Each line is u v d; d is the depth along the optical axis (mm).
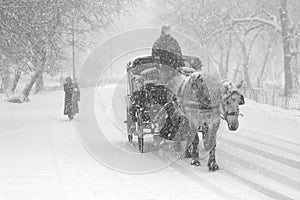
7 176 8508
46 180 8219
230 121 8883
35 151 11344
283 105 25625
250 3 42594
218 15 42906
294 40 36562
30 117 20688
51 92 43906
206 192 7496
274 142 13094
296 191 7629
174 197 7176
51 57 23391
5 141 13125
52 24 21547
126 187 7801
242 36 41281
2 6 16328
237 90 8969
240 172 9078
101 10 27766
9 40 17562
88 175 8688
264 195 7340
